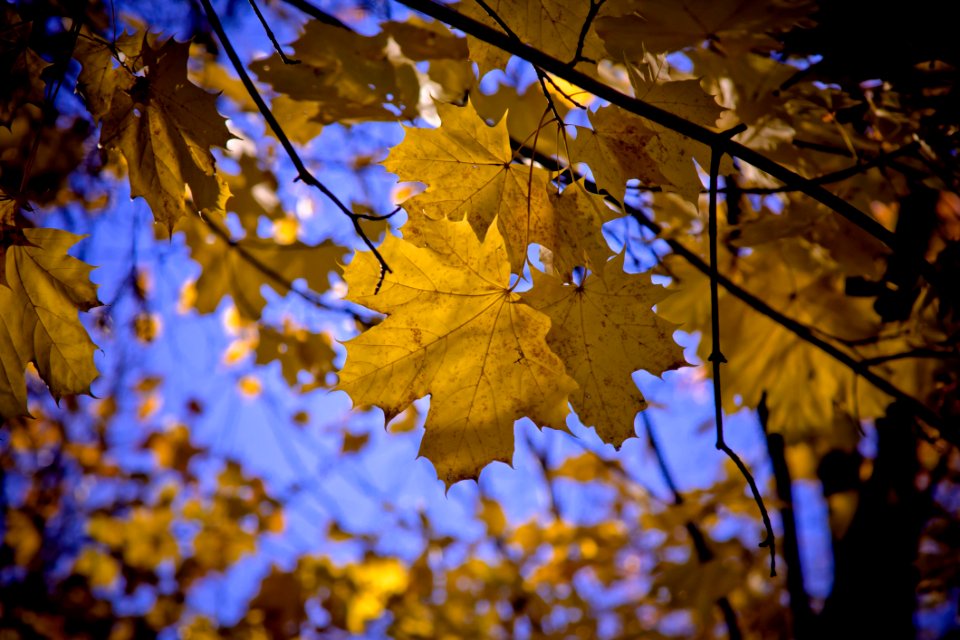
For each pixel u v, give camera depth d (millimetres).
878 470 1084
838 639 1059
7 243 556
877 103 754
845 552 1113
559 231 552
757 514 1186
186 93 574
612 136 565
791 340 960
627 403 548
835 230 812
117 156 977
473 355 544
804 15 675
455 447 547
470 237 530
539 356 546
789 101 783
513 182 554
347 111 792
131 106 579
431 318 536
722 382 999
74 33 564
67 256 569
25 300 573
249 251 1091
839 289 924
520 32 610
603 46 611
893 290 778
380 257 527
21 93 573
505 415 550
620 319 545
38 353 580
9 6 562
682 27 693
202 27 958
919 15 648
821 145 771
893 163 771
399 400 543
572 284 544
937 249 845
